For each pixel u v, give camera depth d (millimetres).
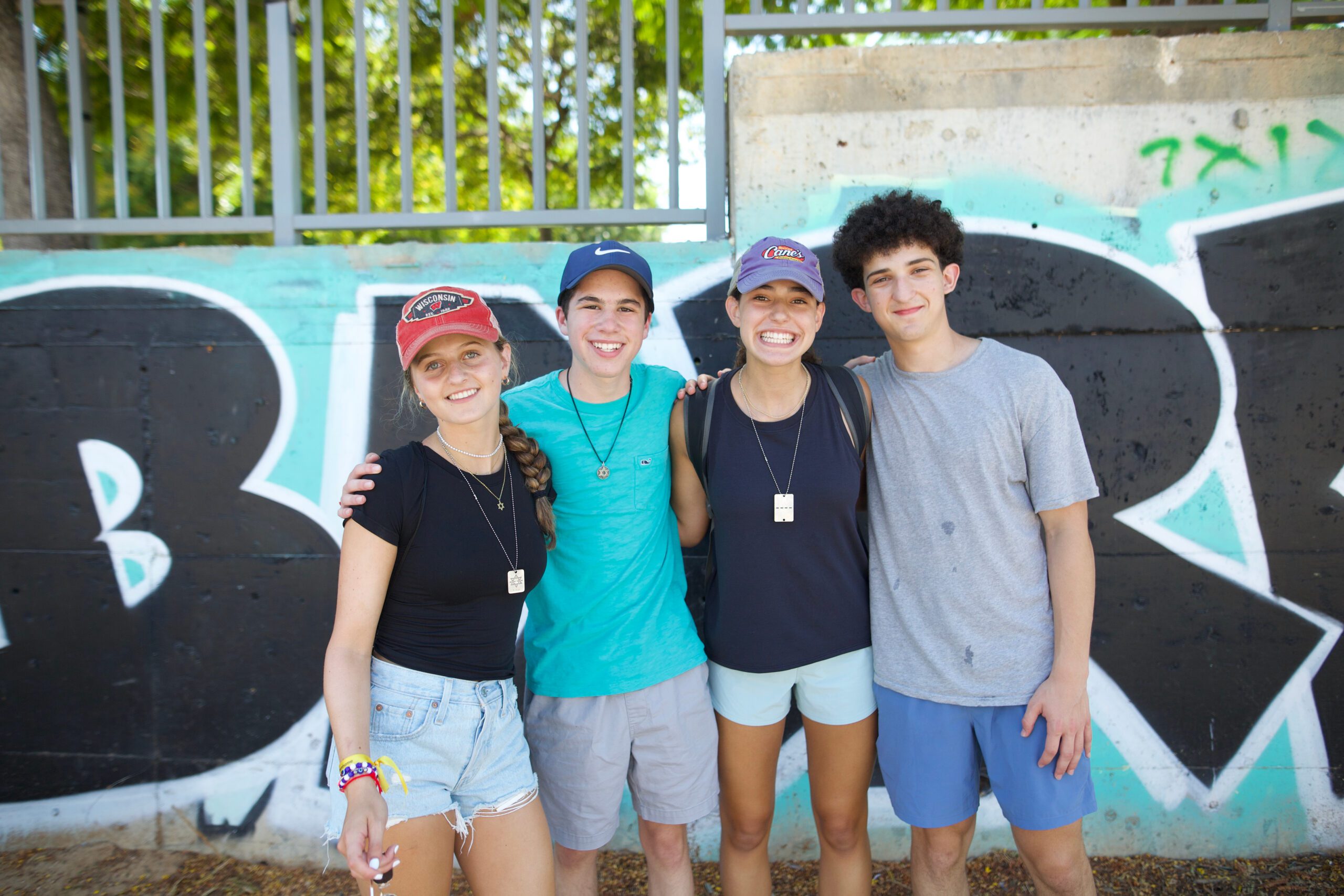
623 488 2062
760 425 2029
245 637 2789
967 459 1936
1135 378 2625
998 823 2754
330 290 2725
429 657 1806
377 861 1543
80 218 2941
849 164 2615
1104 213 2594
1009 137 2592
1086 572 1921
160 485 2779
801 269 1935
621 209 2781
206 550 2783
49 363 2775
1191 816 2697
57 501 2793
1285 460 2625
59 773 2844
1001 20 2703
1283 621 2652
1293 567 2645
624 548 2055
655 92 5332
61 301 2764
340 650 1723
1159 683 2678
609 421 2074
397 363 2721
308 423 2748
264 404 2752
